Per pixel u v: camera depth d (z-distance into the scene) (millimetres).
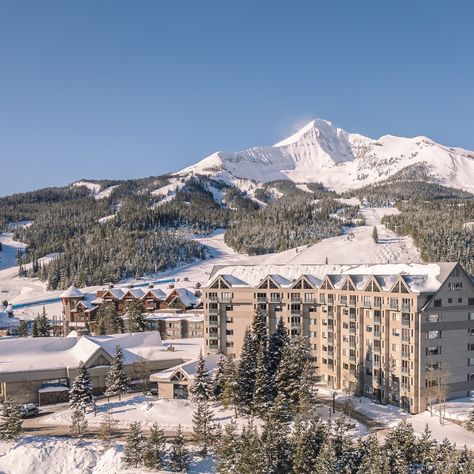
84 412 110188
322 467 75250
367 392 118125
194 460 86500
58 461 88562
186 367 120312
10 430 94125
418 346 106812
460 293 111750
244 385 104750
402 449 77375
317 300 131125
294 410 98500
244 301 138875
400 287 110125
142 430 100312
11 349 132125
